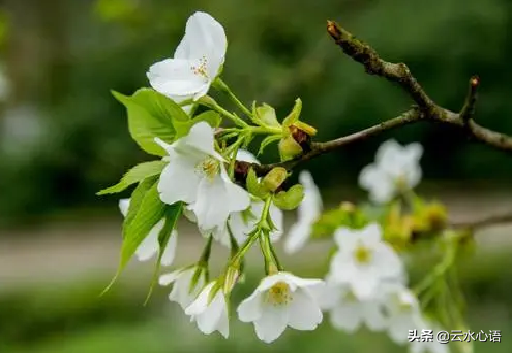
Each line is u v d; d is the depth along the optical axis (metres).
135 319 9.20
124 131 16.67
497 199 15.85
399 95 14.17
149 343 7.94
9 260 13.26
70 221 16.59
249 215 1.89
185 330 7.79
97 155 16.73
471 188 17.20
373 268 3.12
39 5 19.52
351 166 17.08
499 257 9.51
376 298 3.17
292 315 1.84
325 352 7.13
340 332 7.39
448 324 3.15
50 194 17.48
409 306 3.20
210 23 1.81
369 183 3.90
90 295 9.84
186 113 1.82
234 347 7.41
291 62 8.82
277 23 8.41
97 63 17.17
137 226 1.73
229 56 7.62
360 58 1.88
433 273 3.22
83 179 17.41
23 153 17.59
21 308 9.77
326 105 13.30
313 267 10.00
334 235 3.28
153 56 14.14
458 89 15.62
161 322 8.57
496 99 16.02
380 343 7.15
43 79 19.19
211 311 1.76
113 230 15.57
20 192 17.27
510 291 8.38
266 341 1.83
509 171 17.41
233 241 1.90
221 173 1.70
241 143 1.89
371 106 13.79
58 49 19.25
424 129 17.02
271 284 1.78
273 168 1.83
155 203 1.74
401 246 3.28
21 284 11.01
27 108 19.03
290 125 1.86
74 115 17.12
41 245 14.47
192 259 11.00
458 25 14.80
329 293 3.22
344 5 8.95
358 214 3.26
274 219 1.90
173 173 1.71
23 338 9.27
